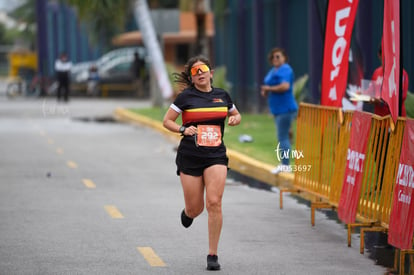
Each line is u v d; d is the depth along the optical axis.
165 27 78.81
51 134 56.69
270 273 19.09
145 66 117.31
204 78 19.92
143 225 24.69
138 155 43.94
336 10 27.30
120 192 31.05
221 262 20.16
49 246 21.81
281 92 33.16
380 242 22.45
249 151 41.38
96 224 24.81
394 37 21.50
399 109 21.33
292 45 63.09
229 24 80.75
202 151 19.66
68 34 138.25
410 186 18.78
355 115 22.78
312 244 22.23
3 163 40.06
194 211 20.27
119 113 75.88
